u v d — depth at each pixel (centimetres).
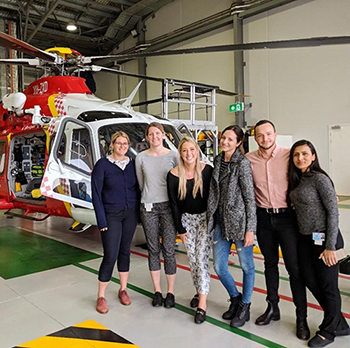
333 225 222
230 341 242
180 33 1318
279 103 1075
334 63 959
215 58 1231
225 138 252
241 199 249
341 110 954
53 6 1090
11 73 1202
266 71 1097
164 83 658
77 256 462
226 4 1180
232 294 276
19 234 594
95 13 1330
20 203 541
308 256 239
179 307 299
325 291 233
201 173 269
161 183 293
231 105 1031
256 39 1117
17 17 1255
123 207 296
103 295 300
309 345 232
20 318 283
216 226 266
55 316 286
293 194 236
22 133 535
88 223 429
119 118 450
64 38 1494
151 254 303
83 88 516
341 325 243
